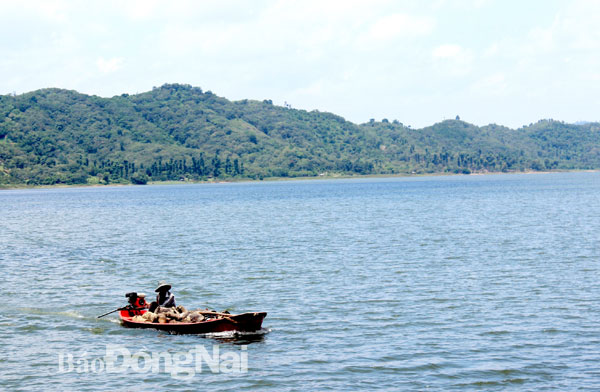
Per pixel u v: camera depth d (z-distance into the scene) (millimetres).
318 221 114750
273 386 29062
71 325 39688
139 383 29719
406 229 95500
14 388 29062
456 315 40344
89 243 84438
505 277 52938
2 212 166875
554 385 28484
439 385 28734
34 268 62094
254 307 43625
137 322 38969
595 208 133375
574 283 49844
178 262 64438
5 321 40562
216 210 157000
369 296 46219
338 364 31562
